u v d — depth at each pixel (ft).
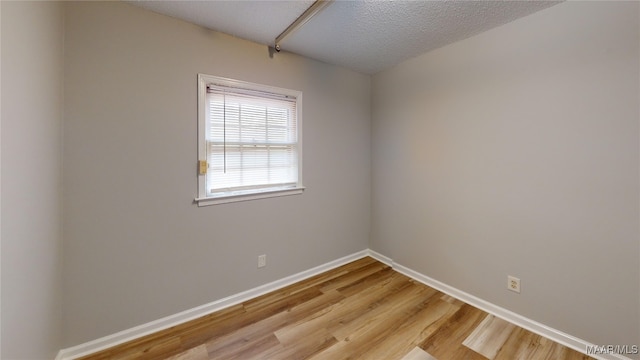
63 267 5.04
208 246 6.77
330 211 9.41
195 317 6.59
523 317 6.24
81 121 5.09
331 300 7.44
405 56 8.48
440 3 5.53
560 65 5.51
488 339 5.82
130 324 5.78
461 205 7.46
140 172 5.76
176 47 6.10
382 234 10.13
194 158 6.46
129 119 5.58
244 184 7.50
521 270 6.27
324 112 9.03
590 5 5.10
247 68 7.21
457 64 7.39
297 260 8.59
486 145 6.82
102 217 5.39
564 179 5.56
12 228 3.47
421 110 8.46
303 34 6.93
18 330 3.66
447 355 5.35
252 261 7.57
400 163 9.28
